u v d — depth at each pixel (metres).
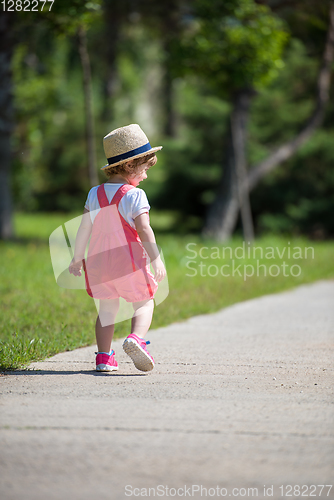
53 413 4.41
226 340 7.83
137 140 5.60
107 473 3.36
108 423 4.18
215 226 27.80
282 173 34.22
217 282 13.88
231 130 27.25
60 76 43.56
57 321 8.44
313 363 6.38
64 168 51.25
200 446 3.75
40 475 3.33
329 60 27.17
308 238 34.09
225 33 22.38
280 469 3.42
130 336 5.43
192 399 4.82
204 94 36.16
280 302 11.96
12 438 3.88
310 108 34.19
